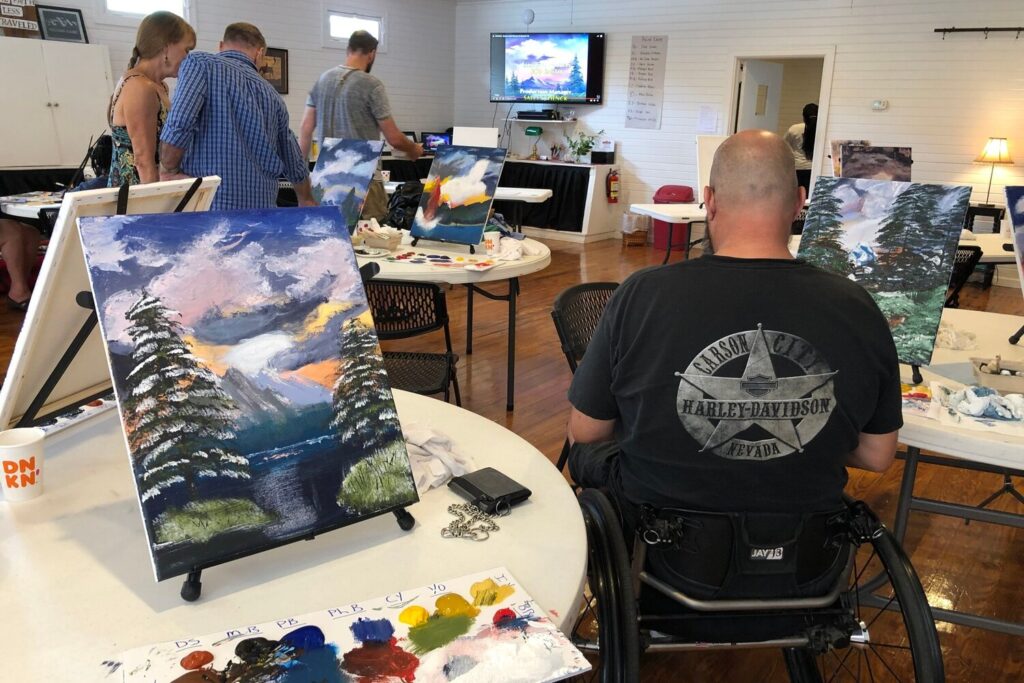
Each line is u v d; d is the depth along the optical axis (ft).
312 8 28.45
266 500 3.29
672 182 29.58
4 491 3.75
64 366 4.15
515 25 32.55
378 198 14.40
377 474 3.59
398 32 31.86
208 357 3.35
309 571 3.31
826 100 25.96
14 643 2.78
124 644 2.80
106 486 3.98
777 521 3.97
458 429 4.93
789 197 4.05
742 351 3.85
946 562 7.99
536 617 3.02
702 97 28.35
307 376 3.56
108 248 3.30
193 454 3.19
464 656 2.80
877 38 24.73
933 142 24.44
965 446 4.78
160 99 10.36
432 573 3.33
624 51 29.68
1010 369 5.93
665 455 4.02
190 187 4.54
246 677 2.65
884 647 6.49
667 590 4.18
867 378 3.93
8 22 20.22
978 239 14.80
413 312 8.87
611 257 26.30
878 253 6.15
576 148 31.14
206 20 25.25
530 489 4.10
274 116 10.05
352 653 2.79
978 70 23.31
